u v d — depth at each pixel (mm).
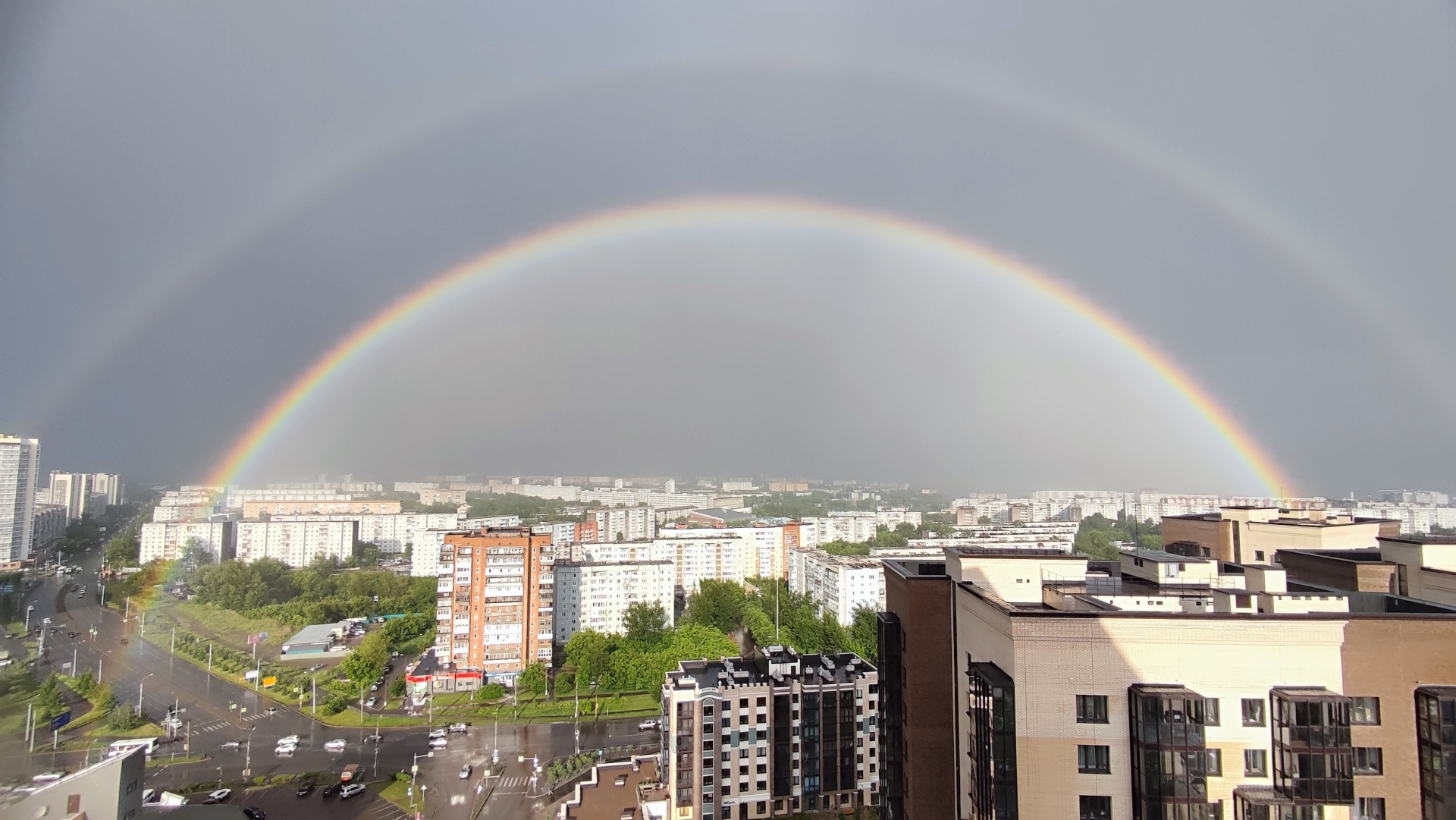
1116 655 44938
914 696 60188
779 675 100062
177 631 194250
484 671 155875
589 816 92562
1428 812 42188
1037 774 44656
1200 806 42156
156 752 120125
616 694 150000
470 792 106000
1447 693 42219
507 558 158250
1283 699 42344
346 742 125750
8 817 67875
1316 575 66625
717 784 94000
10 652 164500
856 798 98125
